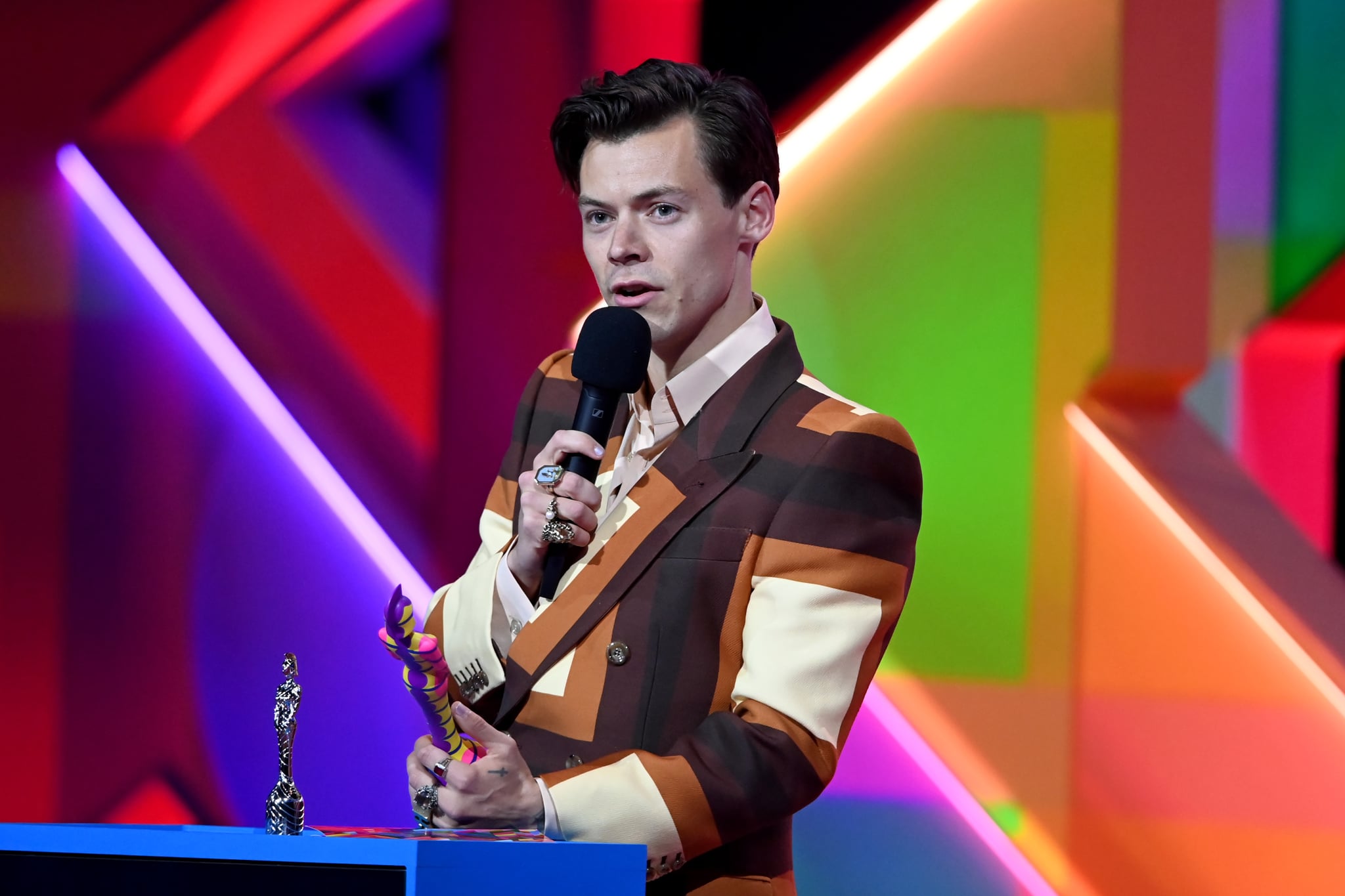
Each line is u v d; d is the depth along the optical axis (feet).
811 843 32.94
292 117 36.29
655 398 17.53
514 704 16.20
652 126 16.96
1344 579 33.55
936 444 33.99
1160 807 32.81
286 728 12.78
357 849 10.75
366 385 35.78
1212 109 33.58
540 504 15.88
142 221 36.37
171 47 36.40
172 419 36.19
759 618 15.67
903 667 33.45
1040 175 33.83
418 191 35.91
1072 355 33.81
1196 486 33.65
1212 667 33.22
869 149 34.27
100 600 35.91
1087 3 33.78
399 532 35.29
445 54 35.86
